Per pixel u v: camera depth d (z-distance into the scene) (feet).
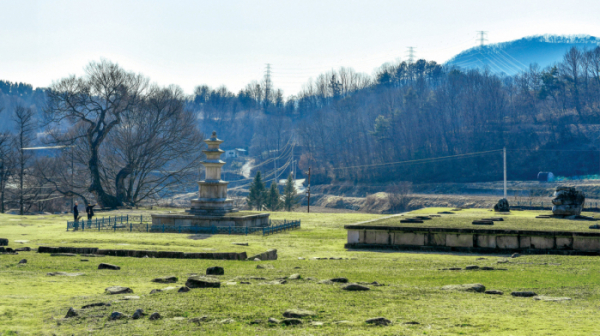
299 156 534.78
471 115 445.37
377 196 361.10
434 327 29.55
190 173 241.55
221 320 31.60
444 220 104.17
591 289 41.65
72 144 226.79
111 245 77.25
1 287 42.32
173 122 232.12
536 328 28.84
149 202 264.11
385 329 29.17
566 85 499.92
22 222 133.90
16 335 28.86
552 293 40.32
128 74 217.97
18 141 271.90
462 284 42.60
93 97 215.92
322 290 40.24
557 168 389.19
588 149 395.34
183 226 114.62
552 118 448.65
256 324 30.78
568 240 77.97
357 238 89.97
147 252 70.08
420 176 417.49
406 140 442.09
